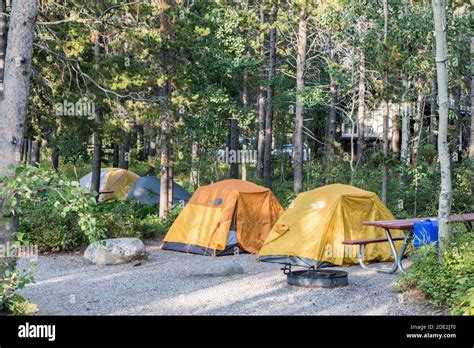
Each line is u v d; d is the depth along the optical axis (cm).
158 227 1819
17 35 869
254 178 2512
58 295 1038
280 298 1002
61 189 791
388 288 1046
